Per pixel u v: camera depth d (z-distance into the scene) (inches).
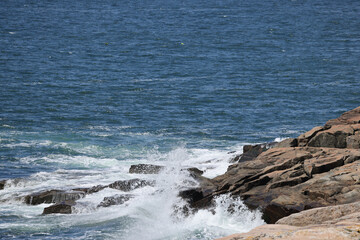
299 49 7381.9
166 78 5083.7
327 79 5078.7
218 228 1676.9
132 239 1596.9
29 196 1903.3
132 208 1820.9
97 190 1989.4
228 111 3742.6
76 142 2854.3
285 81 4960.6
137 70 5531.5
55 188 2026.3
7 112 3518.7
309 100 4131.4
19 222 1721.2
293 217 1099.3
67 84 4628.4
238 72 5447.8
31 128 3127.5
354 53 6993.1
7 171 2319.1
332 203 1569.9
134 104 3937.0
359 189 1593.3
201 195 1815.9
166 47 7524.6
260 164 1959.9
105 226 1695.4
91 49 7106.3
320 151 1977.1
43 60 5959.6
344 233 735.7
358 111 2391.7
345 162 1849.2
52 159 2522.1
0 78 4746.6
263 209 1660.9
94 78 4987.7
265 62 6166.3
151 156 2615.7
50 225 1700.3
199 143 2896.2
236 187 1818.4
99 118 3472.0
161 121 3435.0
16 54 6289.4
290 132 3186.5
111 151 2694.4
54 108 3708.2
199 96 4249.5
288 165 1897.1
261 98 4192.9
